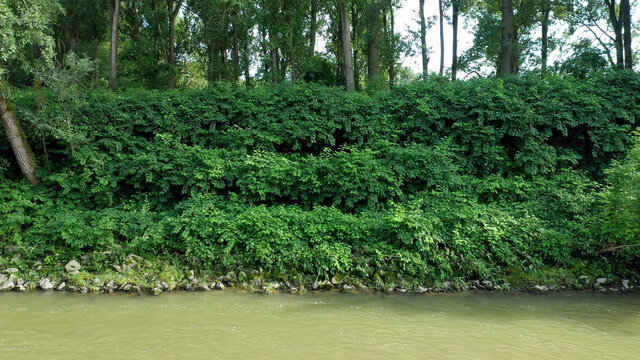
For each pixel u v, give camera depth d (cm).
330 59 2703
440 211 1014
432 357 523
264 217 953
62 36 2492
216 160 1105
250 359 504
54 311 686
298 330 615
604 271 934
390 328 633
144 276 855
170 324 630
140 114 1231
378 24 2198
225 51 2452
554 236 955
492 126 1243
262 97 1330
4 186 1038
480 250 937
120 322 636
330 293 838
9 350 521
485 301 798
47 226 943
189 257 903
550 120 1238
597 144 1233
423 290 854
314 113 1274
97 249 909
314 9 2306
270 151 1220
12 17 927
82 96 1166
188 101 1280
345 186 1063
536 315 715
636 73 1357
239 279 866
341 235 951
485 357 527
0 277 832
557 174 1237
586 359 527
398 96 1374
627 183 881
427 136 1291
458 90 1352
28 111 1034
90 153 1071
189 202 1025
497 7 2567
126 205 1041
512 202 1126
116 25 1922
